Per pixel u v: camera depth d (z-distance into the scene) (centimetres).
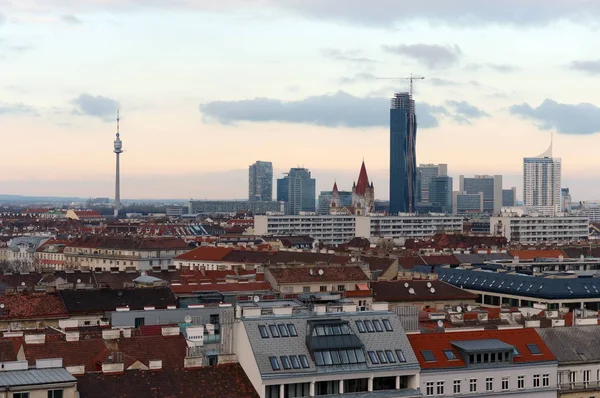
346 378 15275
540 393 16875
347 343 15562
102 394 13938
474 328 18625
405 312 18400
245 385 14912
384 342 15988
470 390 16338
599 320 19625
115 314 19562
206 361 15638
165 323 19150
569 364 17338
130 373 14538
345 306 17188
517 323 19800
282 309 16350
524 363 16812
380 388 15612
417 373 15838
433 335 16838
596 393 17425
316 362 15162
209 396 14450
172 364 15612
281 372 14812
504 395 16588
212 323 18962
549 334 17938
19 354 15338
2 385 12750
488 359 16538
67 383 13138
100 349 15712
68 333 16362
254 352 14975
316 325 15500
